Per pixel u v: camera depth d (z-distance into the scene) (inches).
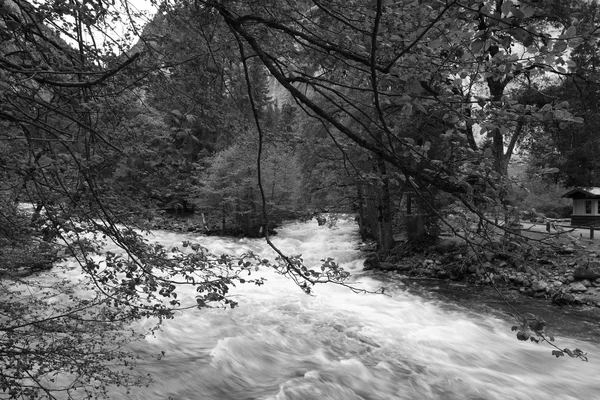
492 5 56.7
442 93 73.5
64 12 90.2
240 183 1050.7
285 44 112.0
